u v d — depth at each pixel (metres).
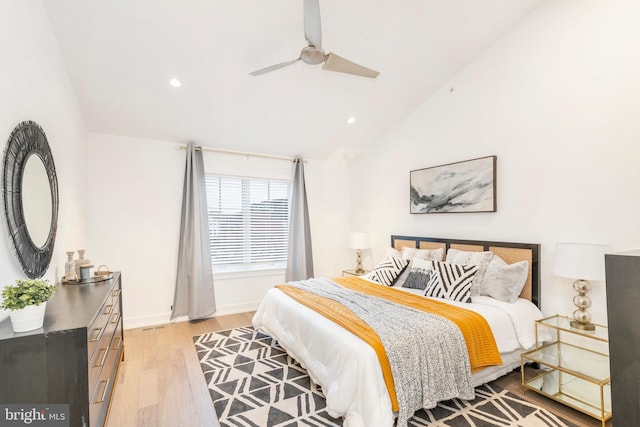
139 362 2.84
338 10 2.54
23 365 1.24
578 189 2.56
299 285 3.40
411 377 1.89
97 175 3.63
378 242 4.81
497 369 2.42
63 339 1.29
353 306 2.54
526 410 2.07
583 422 1.94
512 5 2.78
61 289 2.10
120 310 2.72
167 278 4.00
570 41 2.62
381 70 3.33
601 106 2.43
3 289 1.43
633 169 2.27
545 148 2.78
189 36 2.57
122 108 3.31
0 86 1.46
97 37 2.46
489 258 2.99
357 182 5.27
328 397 1.94
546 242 2.76
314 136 4.45
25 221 1.68
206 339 3.39
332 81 3.39
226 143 4.25
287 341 2.72
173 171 4.05
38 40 2.01
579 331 2.28
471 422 1.95
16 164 1.58
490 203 3.18
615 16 2.36
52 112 2.27
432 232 3.91
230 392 2.34
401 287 3.40
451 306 2.54
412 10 2.64
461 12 2.74
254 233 4.65
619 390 1.51
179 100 3.32
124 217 3.77
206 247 4.13
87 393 1.32
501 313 2.45
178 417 2.04
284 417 2.04
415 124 4.14
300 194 4.80
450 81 3.65
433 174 3.82
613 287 1.54
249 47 2.75
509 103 3.06
